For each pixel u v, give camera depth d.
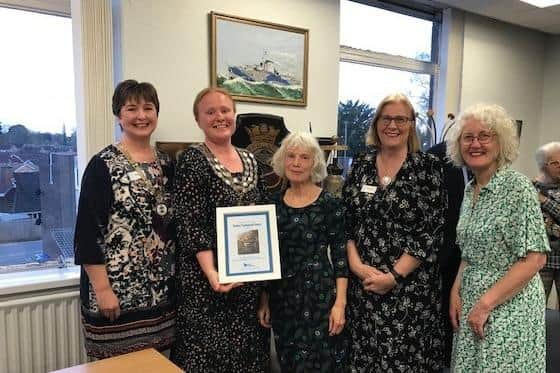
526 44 4.82
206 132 1.78
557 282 3.15
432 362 1.82
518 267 1.47
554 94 5.02
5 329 2.07
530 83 4.94
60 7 2.36
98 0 2.21
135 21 2.36
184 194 1.71
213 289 1.71
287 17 2.95
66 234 2.48
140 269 1.74
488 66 4.48
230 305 1.76
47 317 2.18
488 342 1.51
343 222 1.82
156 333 1.80
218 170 1.75
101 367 1.44
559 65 4.96
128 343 1.74
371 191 1.81
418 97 4.28
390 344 1.76
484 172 1.60
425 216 1.74
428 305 1.78
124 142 1.79
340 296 1.78
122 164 1.72
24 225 2.35
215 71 2.64
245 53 2.76
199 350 1.73
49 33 2.36
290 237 1.77
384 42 3.95
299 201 1.82
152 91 1.79
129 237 1.71
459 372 1.62
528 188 1.48
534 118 5.05
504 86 4.67
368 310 1.79
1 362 2.07
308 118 3.12
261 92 2.85
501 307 1.50
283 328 1.79
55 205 2.43
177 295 1.82
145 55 2.41
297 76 3.01
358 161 1.93
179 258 1.77
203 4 2.60
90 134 2.25
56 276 2.29
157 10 2.43
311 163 1.79
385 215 1.77
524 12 4.05
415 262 1.73
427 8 4.09
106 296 1.68
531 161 5.09
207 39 2.63
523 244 1.45
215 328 1.74
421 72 4.21
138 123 1.75
